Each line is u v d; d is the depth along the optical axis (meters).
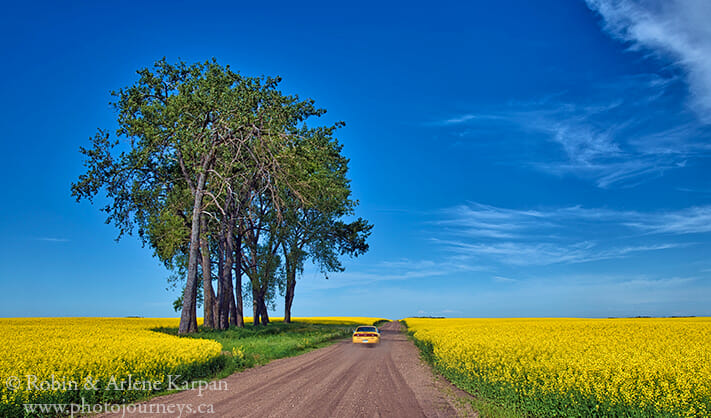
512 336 19.11
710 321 41.56
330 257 47.09
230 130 29.55
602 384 7.75
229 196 30.53
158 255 36.00
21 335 20.31
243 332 30.25
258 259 43.84
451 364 12.66
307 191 31.94
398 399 9.61
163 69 31.47
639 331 24.92
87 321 45.62
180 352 12.94
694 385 7.38
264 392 10.25
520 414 8.45
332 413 8.12
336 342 30.73
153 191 31.89
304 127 35.81
